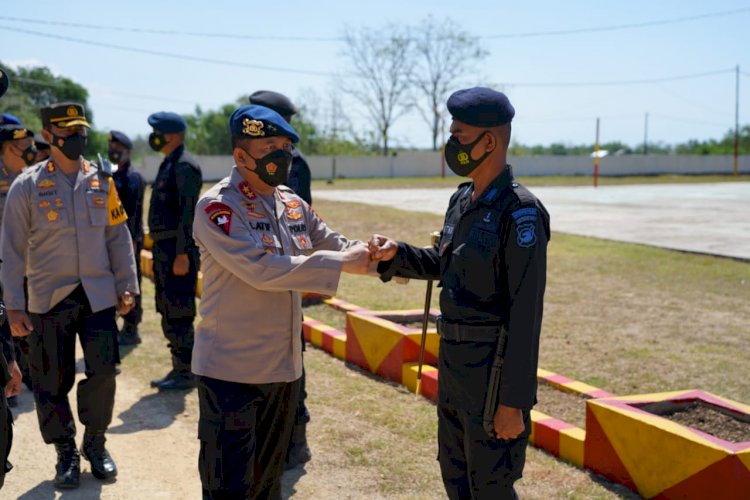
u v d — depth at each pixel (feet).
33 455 15.76
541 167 171.83
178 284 19.75
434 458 15.19
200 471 10.64
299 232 11.02
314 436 16.28
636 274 36.58
